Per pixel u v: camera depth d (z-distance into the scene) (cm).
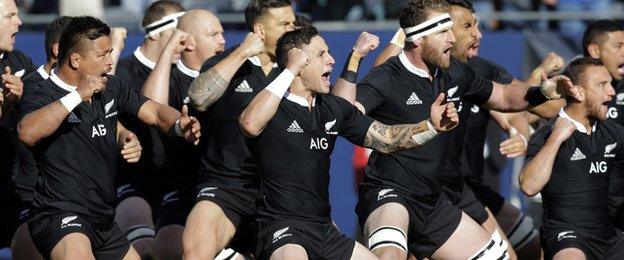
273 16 2908
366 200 2975
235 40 4194
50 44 3042
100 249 2838
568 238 3031
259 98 2670
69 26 2753
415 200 2959
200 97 2814
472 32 3300
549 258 3066
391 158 2961
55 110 2638
